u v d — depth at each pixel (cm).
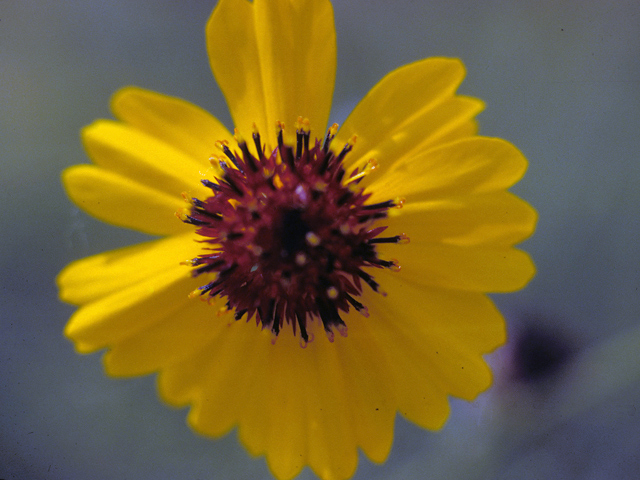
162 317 12
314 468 12
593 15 15
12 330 14
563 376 13
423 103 12
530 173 15
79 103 15
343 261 12
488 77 15
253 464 15
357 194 12
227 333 12
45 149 15
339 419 12
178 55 15
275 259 12
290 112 12
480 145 12
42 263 15
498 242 12
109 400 15
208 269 12
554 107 15
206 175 12
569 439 14
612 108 15
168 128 12
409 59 15
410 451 15
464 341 12
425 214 12
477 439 14
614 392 14
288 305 12
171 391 12
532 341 14
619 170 15
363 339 12
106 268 12
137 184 12
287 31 12
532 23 15
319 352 12
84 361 15
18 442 14
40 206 15
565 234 15
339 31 15
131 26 15
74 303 12
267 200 12
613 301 15
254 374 12
